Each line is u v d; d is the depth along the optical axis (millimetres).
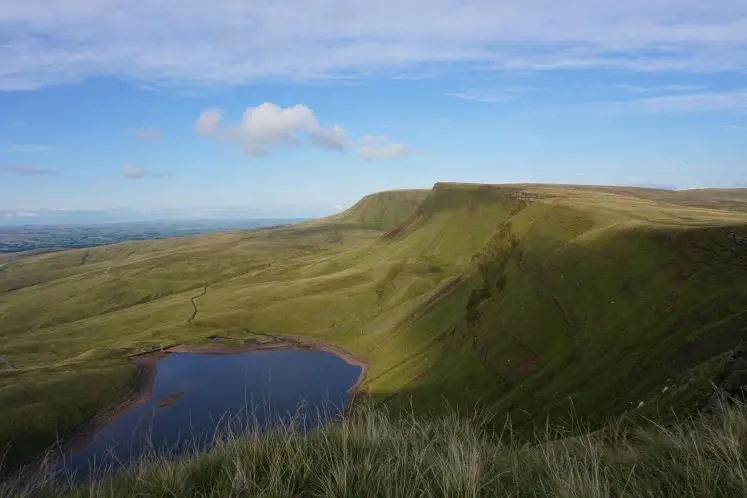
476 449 6617
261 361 124562
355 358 123688
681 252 74625
